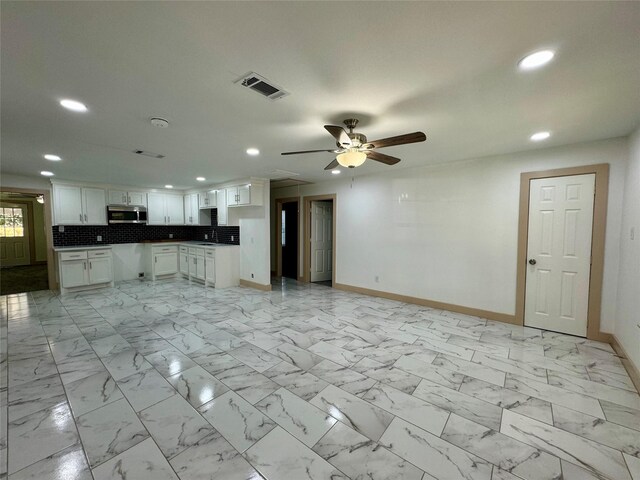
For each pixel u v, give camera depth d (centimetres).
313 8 116
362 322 368
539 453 159
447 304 416
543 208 336
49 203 530
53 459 153
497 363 259
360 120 239
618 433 174
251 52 147
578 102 205
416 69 163
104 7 115
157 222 664
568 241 322
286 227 773
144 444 164
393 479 142
